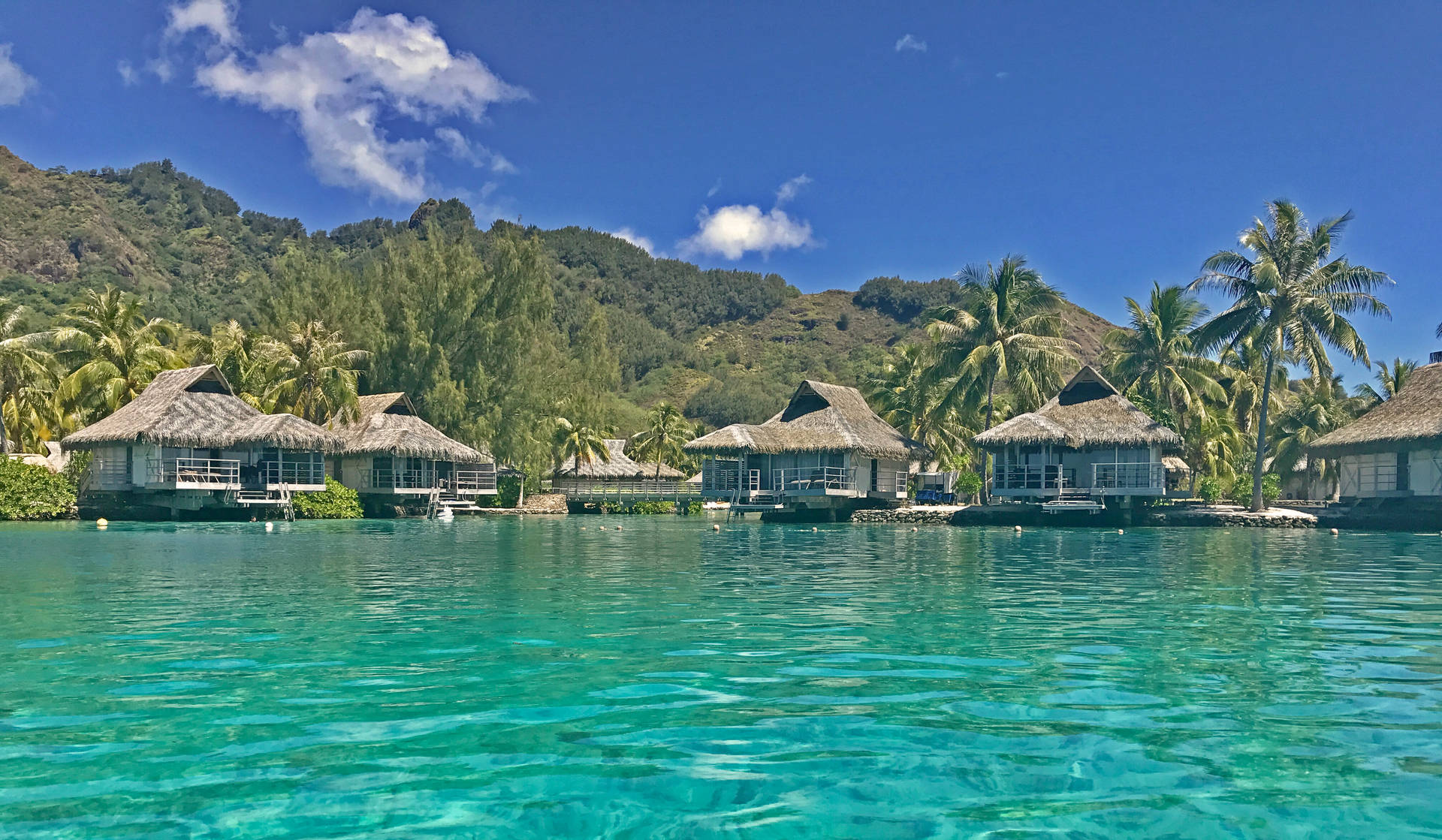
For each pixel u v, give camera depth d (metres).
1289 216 42.91
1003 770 5.53
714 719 6.59
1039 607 12.55
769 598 13.50
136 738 6.11
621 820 4.77
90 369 47.19
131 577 16.31
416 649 9.20
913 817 4.80
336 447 46.12
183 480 42.16
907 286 190.75
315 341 54.81
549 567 19.02
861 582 15.95
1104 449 42.84
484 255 174.88
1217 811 4.90
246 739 6.07
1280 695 7.31
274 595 13.68
